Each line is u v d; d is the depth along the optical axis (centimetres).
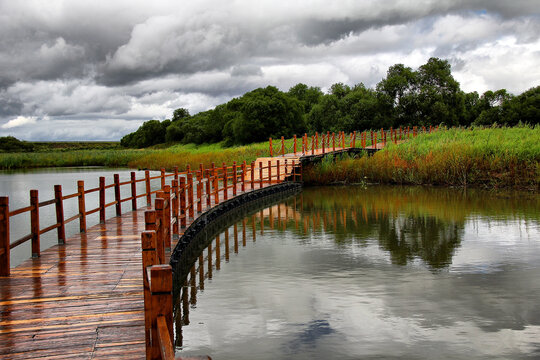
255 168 2833
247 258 1142
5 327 516
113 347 463
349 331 688
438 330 688
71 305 589
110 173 4119
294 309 779
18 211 775
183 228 1186
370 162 2877
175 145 9181
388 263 1058
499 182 2412
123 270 762
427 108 6047
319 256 1139
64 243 972
